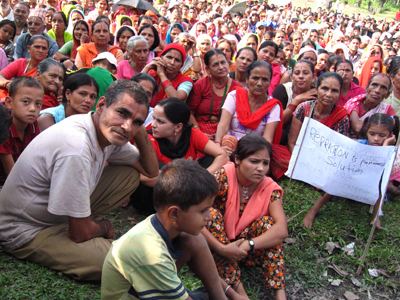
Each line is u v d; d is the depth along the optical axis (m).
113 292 2.39
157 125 3.84
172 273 2.26
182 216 2.28
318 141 4.09
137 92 2.72
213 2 21.05
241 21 12.55
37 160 2.87
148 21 9.20
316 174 4.14
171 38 9.12
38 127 3.79
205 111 5.29
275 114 4.80
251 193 3.40
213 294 2.71
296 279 3.50
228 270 3.12
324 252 3.85
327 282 3.53
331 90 4.73
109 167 3.38
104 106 2.78
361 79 7.70
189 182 2.23
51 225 3.07
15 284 2.85
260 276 3.46
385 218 4.51
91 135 2.84
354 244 3.98
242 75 6.03
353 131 5.18
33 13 8.53
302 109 5.01
